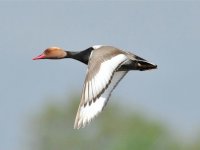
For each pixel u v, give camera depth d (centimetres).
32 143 5084
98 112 1402
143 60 1730
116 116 4875
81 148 5041
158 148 4225
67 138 5038
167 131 4319
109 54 1492
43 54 1969
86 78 1424
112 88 1714
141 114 4669
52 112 5034
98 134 5000
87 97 1405
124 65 1722
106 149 4981
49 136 5038
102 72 1443
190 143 4281
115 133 4916
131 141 4150
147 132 4294
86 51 1869
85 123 1391
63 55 1948
